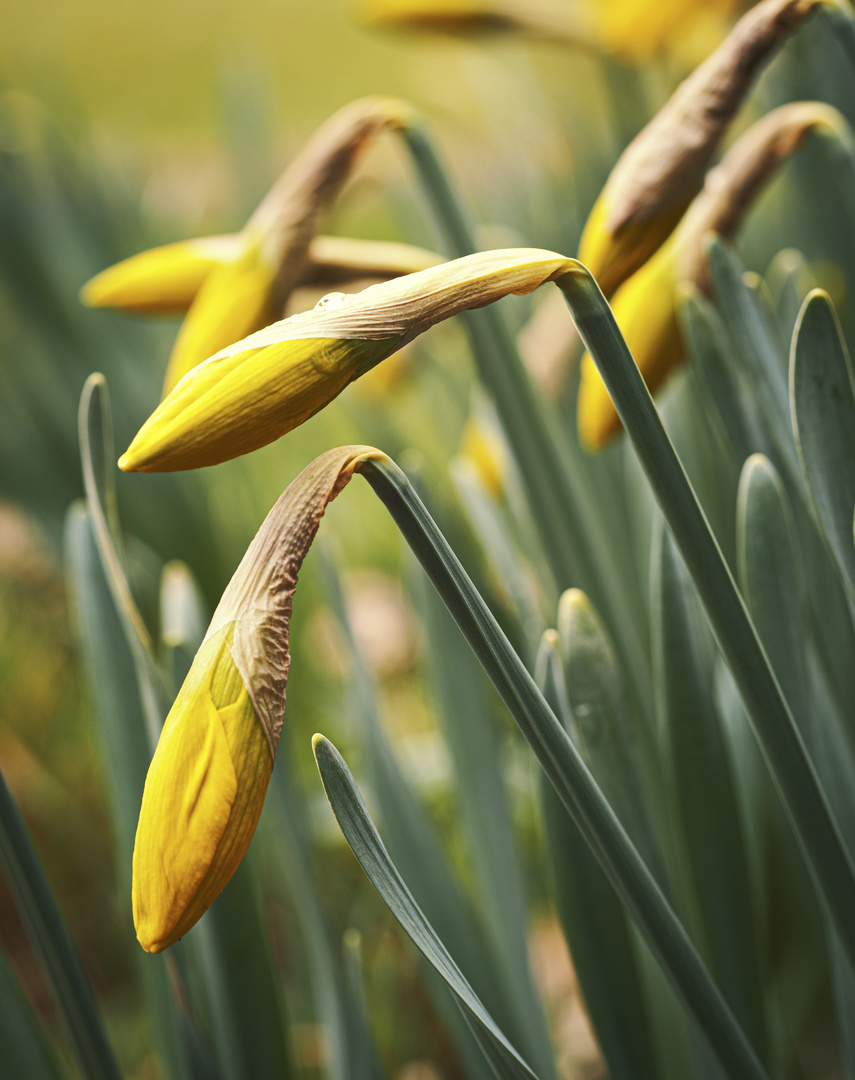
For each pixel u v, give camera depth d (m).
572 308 0.46
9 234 1.52
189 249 0.61
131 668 0.63
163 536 1.43
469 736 0.71
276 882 0.94
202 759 0.45
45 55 2.02
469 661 0.71
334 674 1.47
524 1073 0.49
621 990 0.57
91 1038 0.53
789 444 0.55
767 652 0.54
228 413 0.44
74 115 1.91
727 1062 0.50
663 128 0.52
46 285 1.53
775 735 0.49
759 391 0.55
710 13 1.00
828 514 0.50
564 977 1.00
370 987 0.94
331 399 0.45
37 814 1.19
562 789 0.48
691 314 0.56
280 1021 0.58
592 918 0.57
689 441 0.73
